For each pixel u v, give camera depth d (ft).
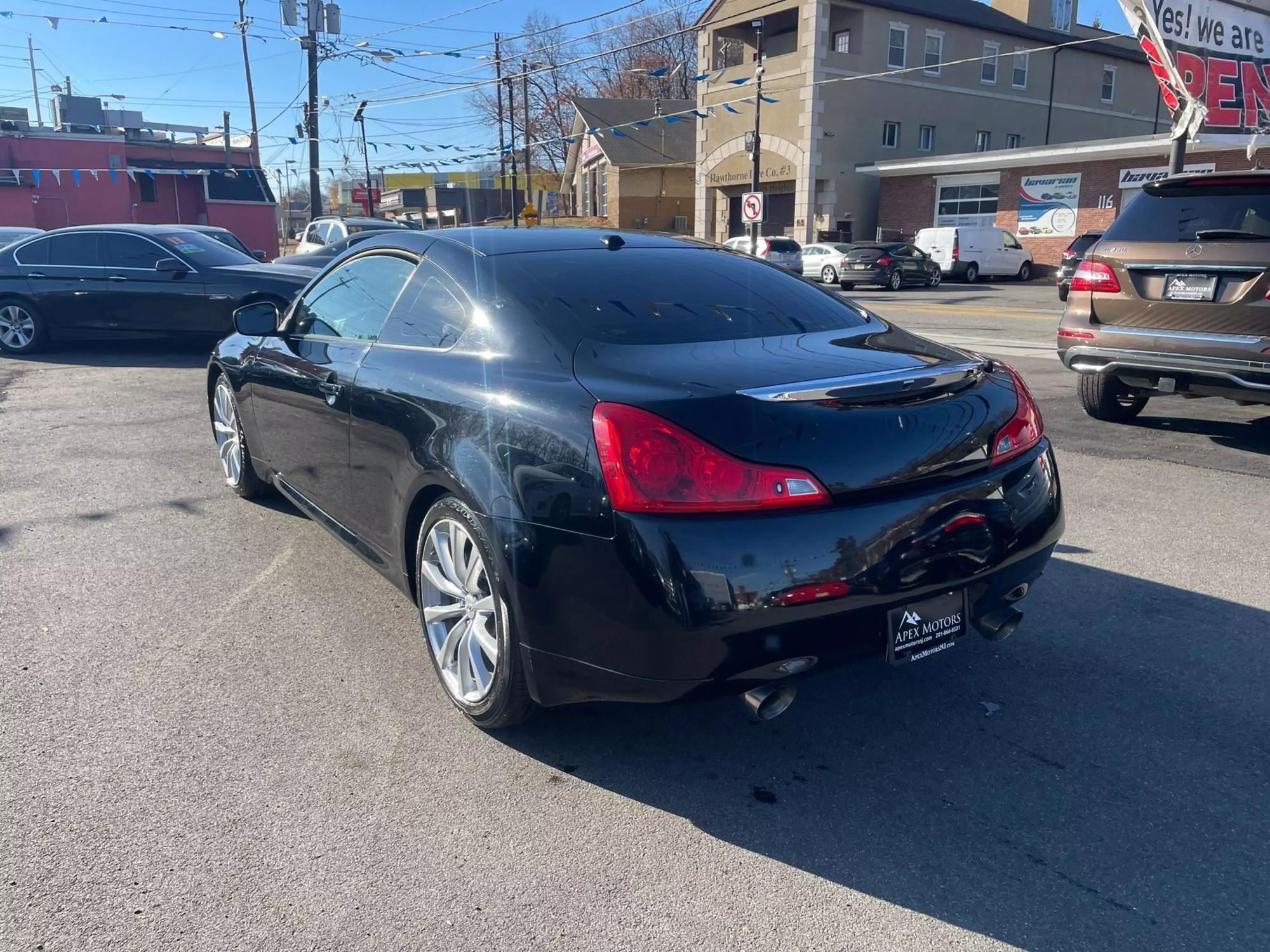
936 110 122.83
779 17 117.91
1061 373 31.53
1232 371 18.97
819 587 7.96
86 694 10.76
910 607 8.48
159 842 8.26
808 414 8.16
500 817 8.68
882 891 7.77
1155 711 10.47
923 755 9.72
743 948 7.14
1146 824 8.59
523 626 8.72
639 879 7.89
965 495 8.77
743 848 8.30
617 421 8.02
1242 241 18.79
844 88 114.21
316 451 13.07
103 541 15.72
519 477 8.63
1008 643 12.09
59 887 7.68
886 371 8.93
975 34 123.95
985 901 7.65
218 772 9.29
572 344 9.41
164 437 22.95
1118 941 7.22
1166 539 15.60
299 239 66.54
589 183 169.17
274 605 13.24
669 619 7.79
